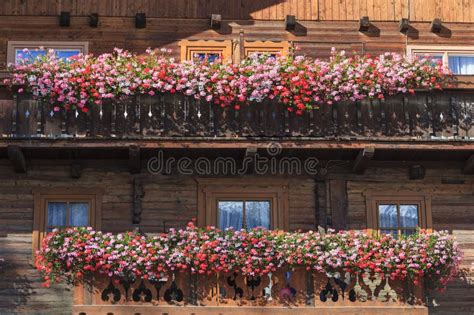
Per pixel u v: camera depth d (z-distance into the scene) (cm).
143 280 1936
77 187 2075
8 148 1977
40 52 2194
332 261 1936
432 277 1989
